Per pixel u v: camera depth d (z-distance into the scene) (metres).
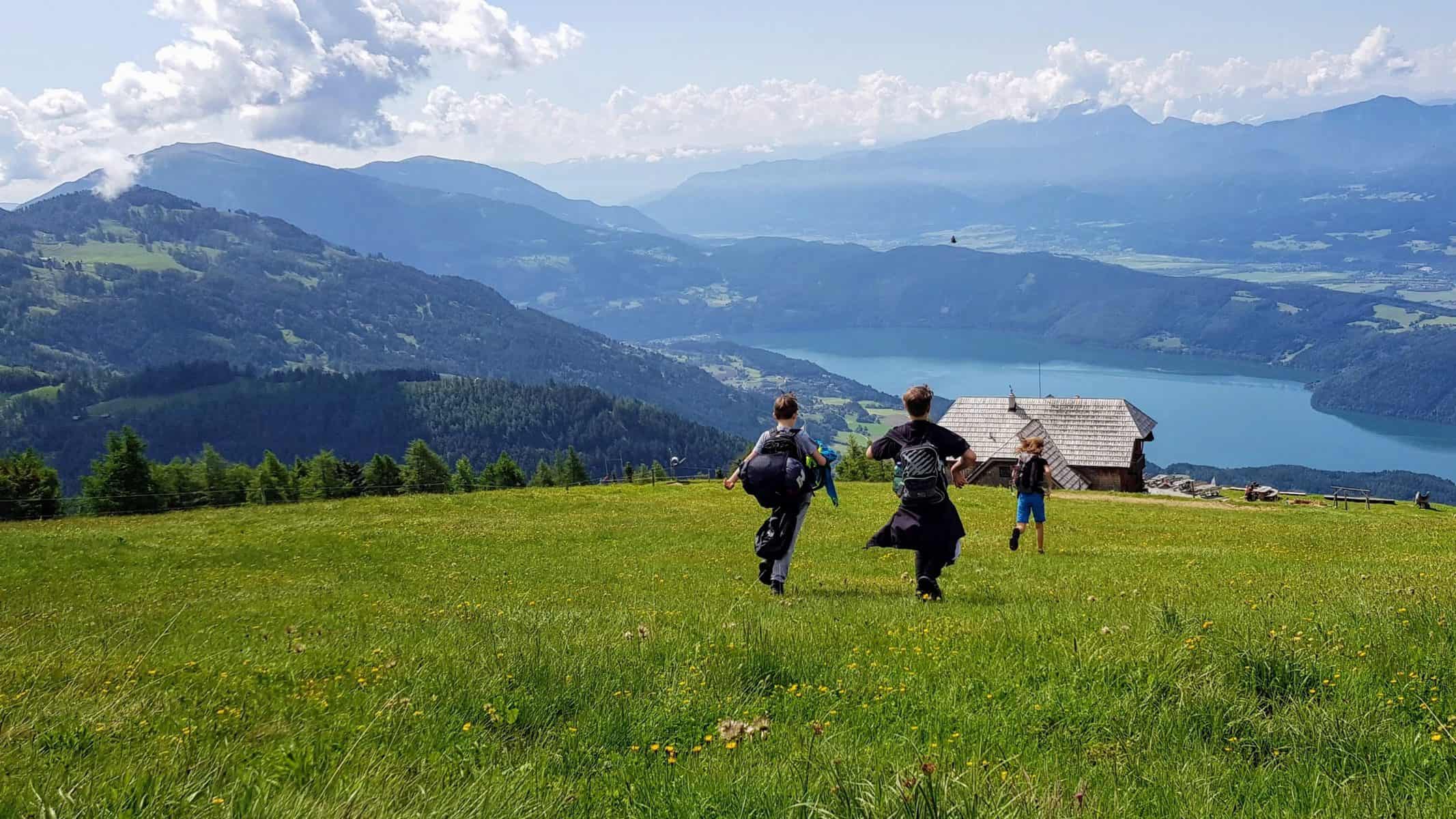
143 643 12.35
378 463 121.69
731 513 43.84
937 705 6.56
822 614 11.20
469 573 23.83
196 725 6.55
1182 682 6.51
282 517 47.19
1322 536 30.69
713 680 7.36
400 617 14.41
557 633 10.03
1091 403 95.81
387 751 5.64
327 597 19.19
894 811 4.34
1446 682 6.47
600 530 35.88
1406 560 20.16
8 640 12.80
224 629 14.19
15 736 6.19
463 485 123.56
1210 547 25.94
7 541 35.16
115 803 4.57
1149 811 4.60
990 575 17.86
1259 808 4.64
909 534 12.73
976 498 52.53
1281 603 10.95
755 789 4.82
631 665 7.81
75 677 8.97
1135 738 5.77
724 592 15.61
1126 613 10.14
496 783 4.96
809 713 6.61
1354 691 6.36
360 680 7.96
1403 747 5.29
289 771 5.25
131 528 42.47
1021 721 6.16
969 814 4.29
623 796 4.94
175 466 109.75
